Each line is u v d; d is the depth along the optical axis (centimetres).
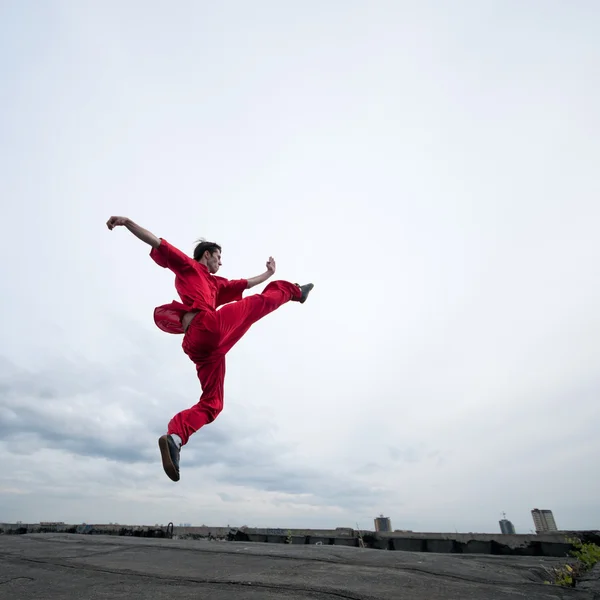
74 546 503
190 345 271
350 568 339
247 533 789
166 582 297
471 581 286
